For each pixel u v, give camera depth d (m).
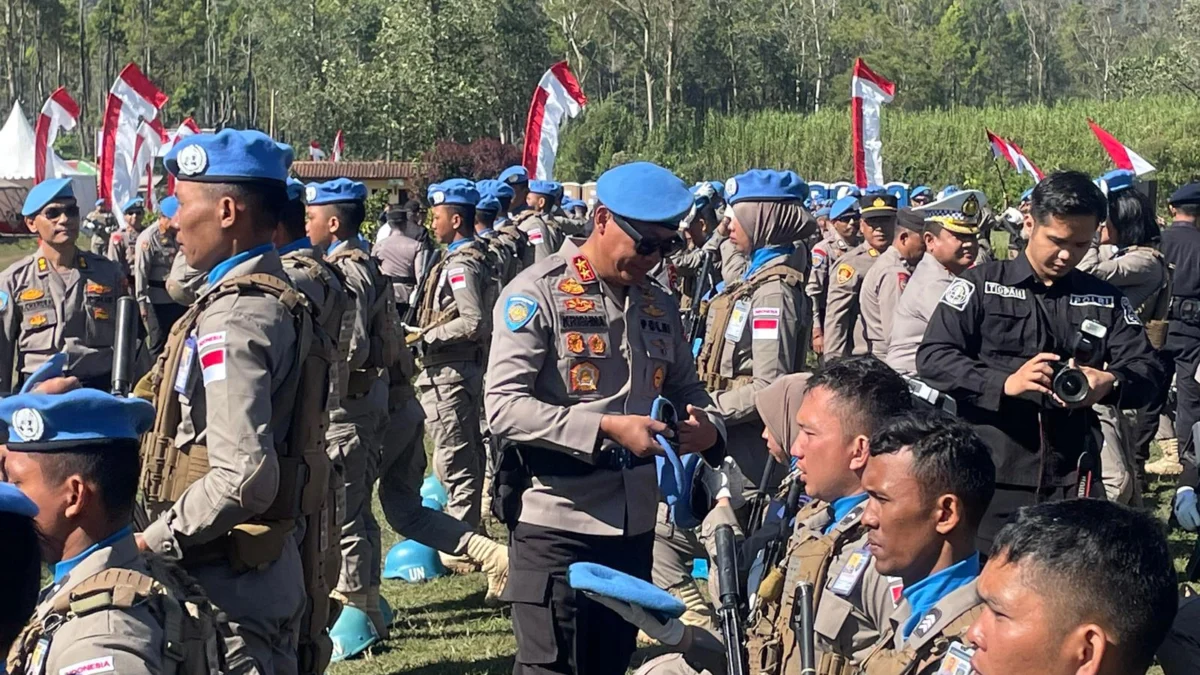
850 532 3.30
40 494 3.03
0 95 87.00
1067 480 4.70
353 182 6.52
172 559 3.52
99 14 87.00
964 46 85.50
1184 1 54.44
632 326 4.39
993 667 2.22
